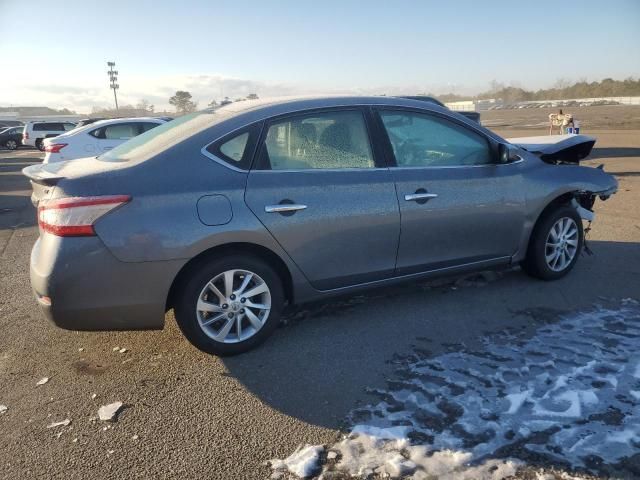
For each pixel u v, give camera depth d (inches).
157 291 128.3
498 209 171.0
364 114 154.3
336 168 147.7
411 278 162.4
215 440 106.8
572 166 193.6
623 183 407.8
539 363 131.9
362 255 151.0
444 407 114.6
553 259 188.5
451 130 167.2
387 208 151.2
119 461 101.4
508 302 172.7
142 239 124.6
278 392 123.8
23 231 315.6
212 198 131.3
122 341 152.9
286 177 140.6
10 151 1280.8
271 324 143.7
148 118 512.4
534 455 98.0
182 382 129.6
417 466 96.3
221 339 138.4
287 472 96.4
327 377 129.9
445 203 160.6
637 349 137.7
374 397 120.3
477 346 142.8
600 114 1994.3
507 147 170.7
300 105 147.3
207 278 133.9
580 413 110.4
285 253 140.5
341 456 100.2
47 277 121.3
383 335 151.6
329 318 163.8
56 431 111.5
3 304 187.3
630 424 106.3
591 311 163.6
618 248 233.1
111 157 145.3
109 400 122.6
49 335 158.7
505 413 111.3
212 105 169.8
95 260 122.3
